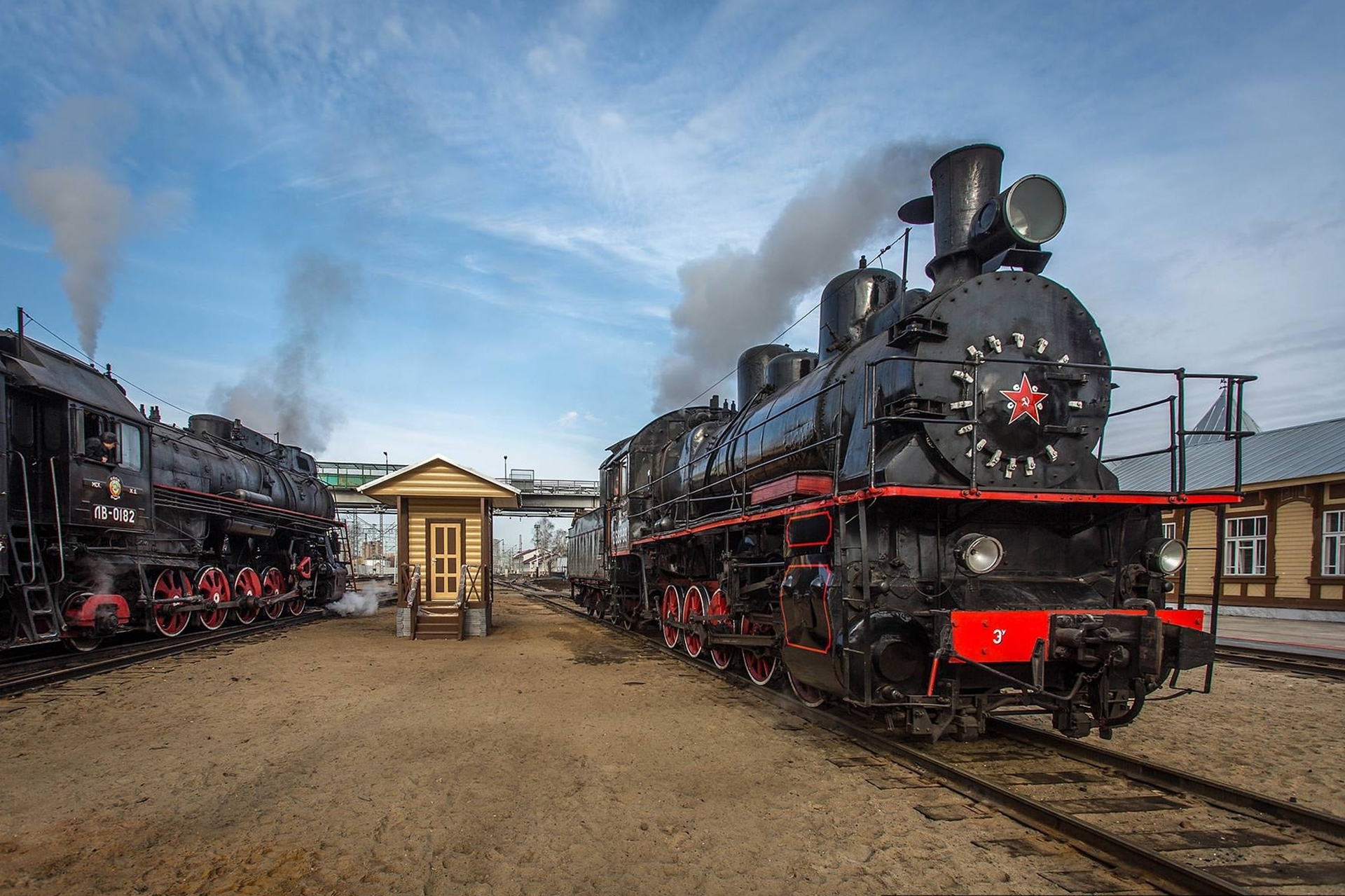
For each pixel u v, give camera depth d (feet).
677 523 38.34
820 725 22.72
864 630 18.20
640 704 25.76
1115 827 14.73
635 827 14.62
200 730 22.07
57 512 33.14
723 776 17.72
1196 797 16.34
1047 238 22.24
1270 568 69.46
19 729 22.22
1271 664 35.42
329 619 67.31
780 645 25.81
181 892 12.01
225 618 51.52
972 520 19.90
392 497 48.80
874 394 21.58
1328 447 68.54
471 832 14.39
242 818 15.08
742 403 41.19
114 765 18.62
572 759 19.10
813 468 25.11
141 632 46.78
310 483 76.74
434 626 46.96
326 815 15.21
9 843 13.87
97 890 12.08
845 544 19.04
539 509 168.45
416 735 21.40
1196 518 78.28
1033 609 18.25
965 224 23.59
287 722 23.09
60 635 33.68
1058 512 20.44
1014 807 15.30
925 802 15.88
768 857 13.25
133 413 40.88
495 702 26.08
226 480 56.03
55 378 35.01
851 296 28.63
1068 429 20.95
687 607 37.32
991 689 19.22
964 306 20.61
